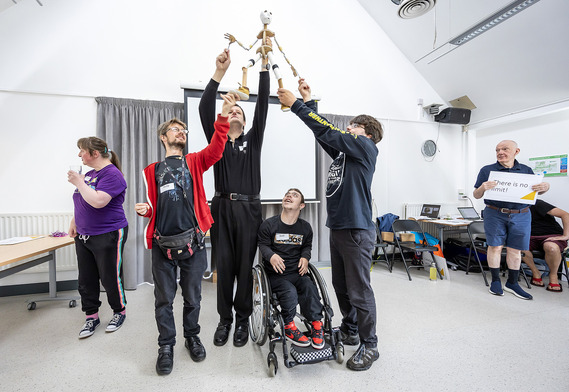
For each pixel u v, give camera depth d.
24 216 2.47
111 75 2.76
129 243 2.64
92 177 1.69
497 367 1.41
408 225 3.24
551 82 2.95
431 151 4.00
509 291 2.54
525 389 1.25
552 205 2.99
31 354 1.53
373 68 3.72
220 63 1.43
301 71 3.39
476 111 3.89
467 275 3.14
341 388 1.26
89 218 1.65
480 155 4.05
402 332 1.78
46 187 2.57
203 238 1.45
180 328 1.84
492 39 2.95
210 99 1.49
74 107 2.65
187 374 1.36
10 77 2.49
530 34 2.70
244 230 1.57
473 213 3.67
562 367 1.42
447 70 3.64
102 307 2.20
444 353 1.54
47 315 2.06
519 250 2.47
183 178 1.39
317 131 1.32
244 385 1.28
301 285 1.59
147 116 2.78
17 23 2.51
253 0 3.21
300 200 1.72
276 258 1.58
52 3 2.60
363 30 3.68
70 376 1.34
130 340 1.69
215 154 1.39
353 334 1.62
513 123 3.60
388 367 1.41
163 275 1.39
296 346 1.41
